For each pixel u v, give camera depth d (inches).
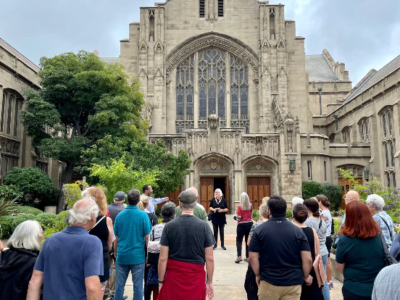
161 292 231.6
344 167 1482.5
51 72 1103.6
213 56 1630.2
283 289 215.5
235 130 1338.6
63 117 1203.9
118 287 288.5
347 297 211.6
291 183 1300.4
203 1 1631.4
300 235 225.1
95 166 776.3
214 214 626.2
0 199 731.4
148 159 997.8
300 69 1592.0
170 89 1590.8
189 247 231.1
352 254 212.5
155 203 489.4
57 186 1536.7
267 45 1565.0
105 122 1043.9
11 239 204.7
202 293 228.8
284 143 1321.4
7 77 1119.0
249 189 1349.7
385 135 1401.3
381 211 294.2
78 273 174.9
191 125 1583.4
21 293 196.2
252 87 1595.7
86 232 185.2
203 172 1333.7
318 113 2395.4
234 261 524.4
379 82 1408.7
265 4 1590.8
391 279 130.6
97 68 1143.0
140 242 293.3
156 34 1574.8
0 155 1080.2
